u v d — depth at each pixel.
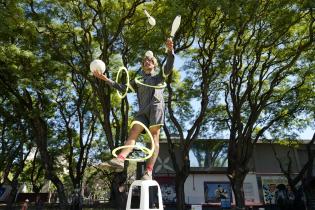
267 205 30.17
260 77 19.86
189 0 15.76
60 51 19.00
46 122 23.20
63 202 21.12
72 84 24.31
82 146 24.91
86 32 18.86
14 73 16.59
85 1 18.30
